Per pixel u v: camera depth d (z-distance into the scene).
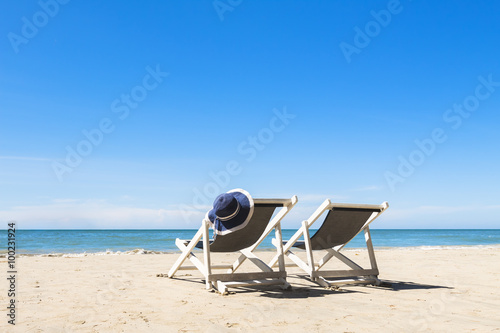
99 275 7.02
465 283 6.26
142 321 3.75
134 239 36.78
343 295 5.14
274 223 5.80
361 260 10.59
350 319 3.85
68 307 4.33
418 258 11.20
